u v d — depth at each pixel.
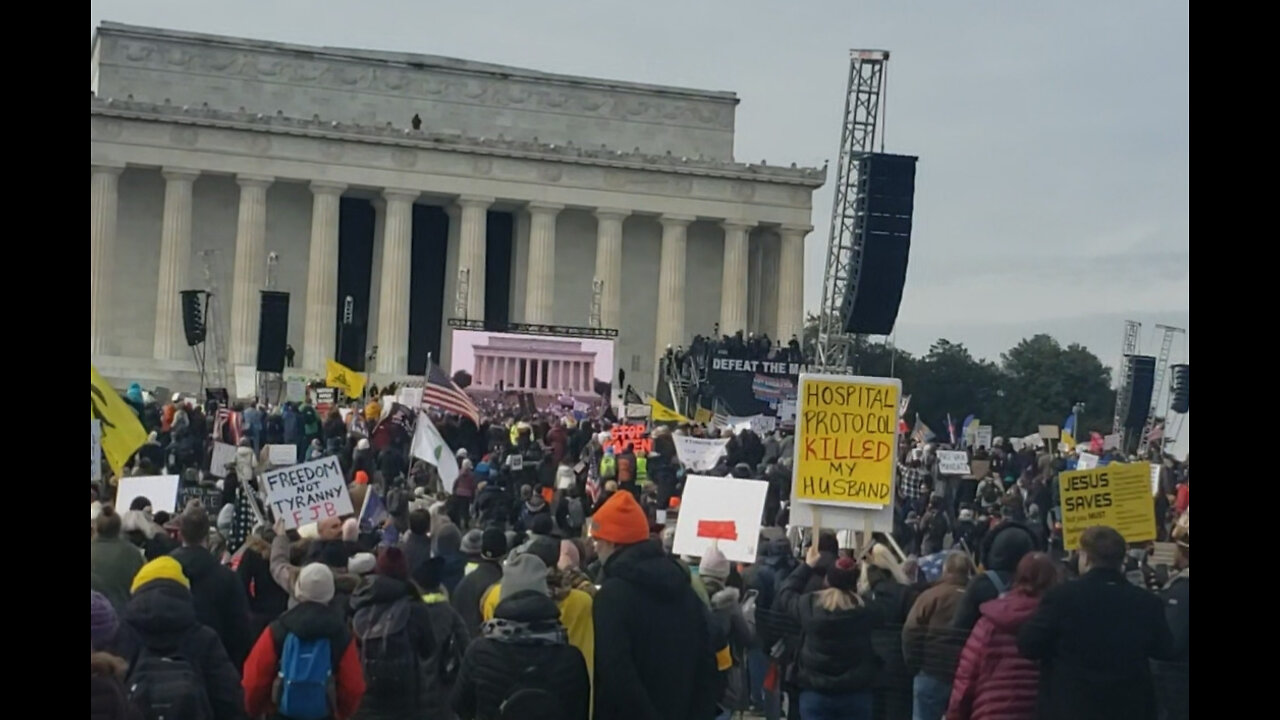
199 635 17.61
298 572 22.42
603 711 16.80
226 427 64.75
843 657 20.66
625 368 160.50
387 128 149.25
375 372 150.00
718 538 25.84
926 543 36.53
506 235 162.50
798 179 158.12
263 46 156.25
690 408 115.19
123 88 153.00
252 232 147.00
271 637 18.12
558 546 19.31
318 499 28.33
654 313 161.25
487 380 91.25
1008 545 20.75
